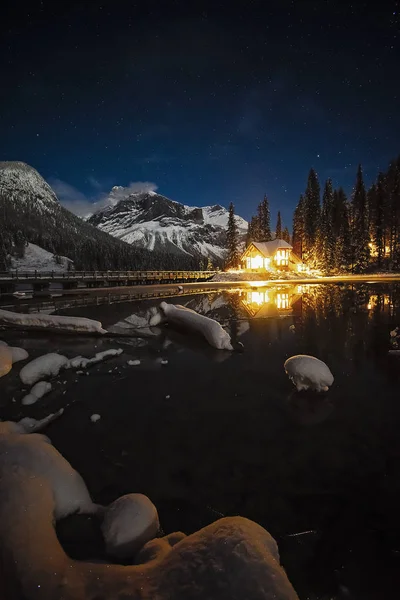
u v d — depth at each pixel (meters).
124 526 2.54
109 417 4.88
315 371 5.54
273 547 2.19
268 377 6.42
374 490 3.17
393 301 17.09
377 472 3.42
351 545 2.56
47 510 2.65
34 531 2.39
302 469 3.51
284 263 48.44
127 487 3.30
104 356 8.02
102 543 2.52
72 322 10.73
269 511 2.93
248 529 2.23
